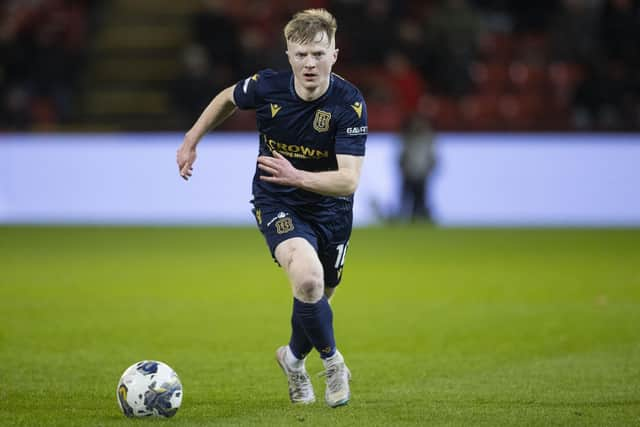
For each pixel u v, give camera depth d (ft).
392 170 257.75
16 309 116.47
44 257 176.45
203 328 104.01
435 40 275.39
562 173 253.65
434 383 76.74
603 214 252.21
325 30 65.92
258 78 70.33
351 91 68.44
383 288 137.28
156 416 63.72
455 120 265.95
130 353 89.61
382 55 277.23
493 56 294.46
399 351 91.35
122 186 253.44
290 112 68.74
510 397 71.26
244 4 308.19
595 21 287.69
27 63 273.54
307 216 69.87
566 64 287.28
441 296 129.08
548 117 281.33
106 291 132.87
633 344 94.17
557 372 80.84
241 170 253.24
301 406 68.59
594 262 168.86
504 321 108.68
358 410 66.85
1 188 252.83
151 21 314.55
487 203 256.93
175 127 263.08
